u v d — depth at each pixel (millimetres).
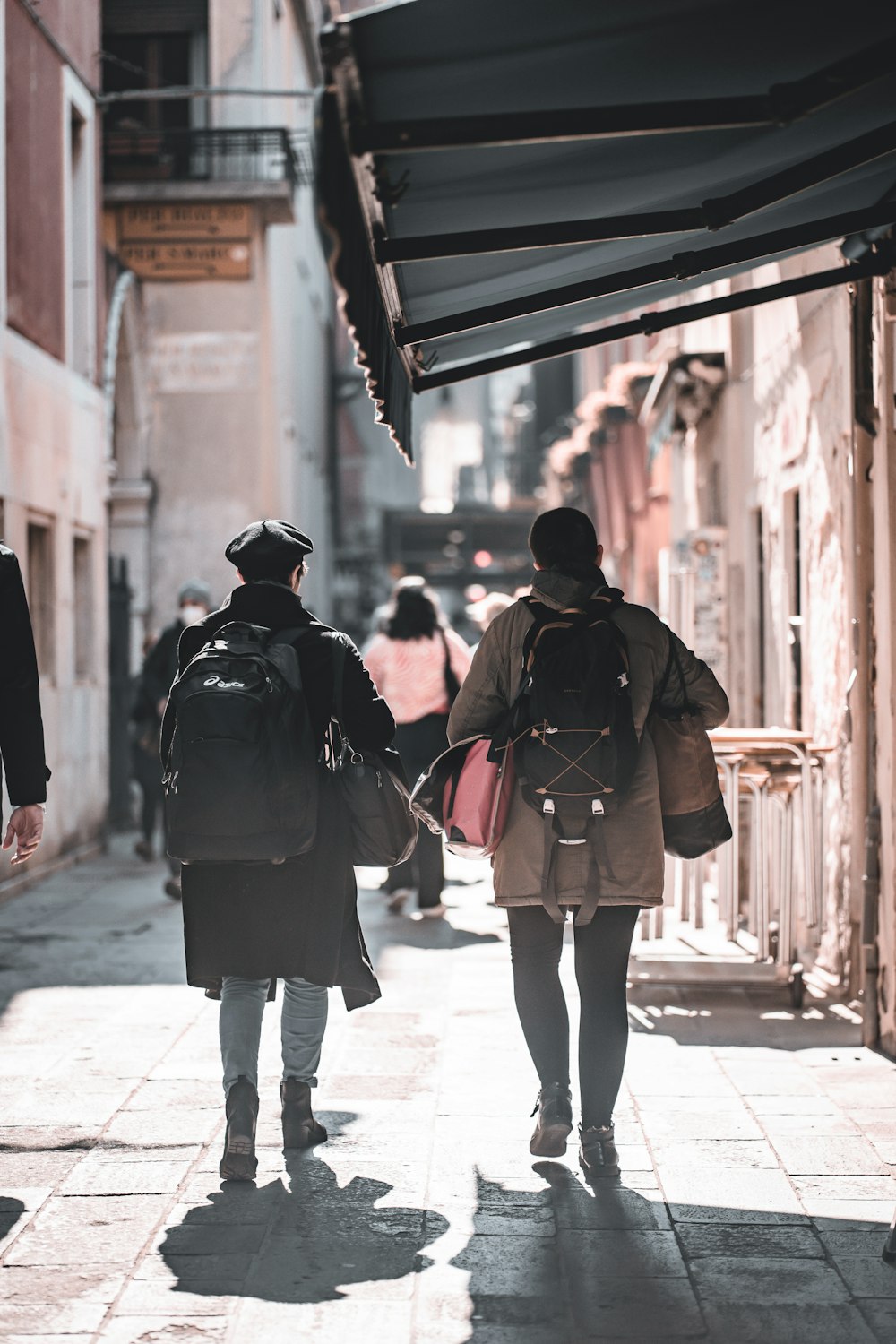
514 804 5320
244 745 5031
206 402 23156
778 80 4281
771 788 8164
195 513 23188
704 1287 4363
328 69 3480
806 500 9469
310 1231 4789
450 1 3453
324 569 40281
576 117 3764
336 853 5324
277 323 25828
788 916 8109
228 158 22984
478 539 62156
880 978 7203
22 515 13344
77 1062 6996
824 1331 4066
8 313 13016
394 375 5449
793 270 9844
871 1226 4844
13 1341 3988
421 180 4387
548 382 53875
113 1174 5355
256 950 5203
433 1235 4762
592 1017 5312
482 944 10133
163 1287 4355
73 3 15406
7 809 12633
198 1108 6195
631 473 24219
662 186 5105
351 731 5340
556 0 3521
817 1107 6176
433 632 11656
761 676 11719
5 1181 5281
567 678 5176
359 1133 5824
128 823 19281
